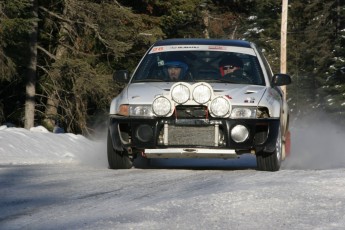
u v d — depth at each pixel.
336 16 102.19
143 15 64.81
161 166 21.39
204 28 78.38
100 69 58.56
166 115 17.91
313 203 12.03
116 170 18.28
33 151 33.28
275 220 10.78
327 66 100.31
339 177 14.91
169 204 11.88
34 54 56.06
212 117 17.88
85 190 14.09
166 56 20.50
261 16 111.25
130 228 10.12
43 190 14.12
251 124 17.98
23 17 51.06
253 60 20.44
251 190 13.06
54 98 57.19
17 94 62.12
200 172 17.39
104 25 56.28
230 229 10.18
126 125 18.41
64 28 57.59
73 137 39.22
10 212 11.73
